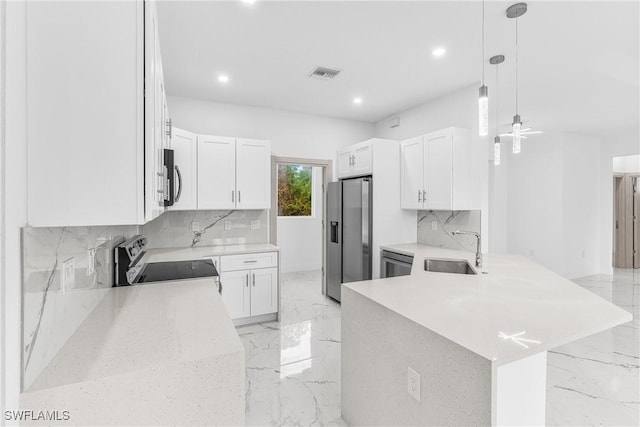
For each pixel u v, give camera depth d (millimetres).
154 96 1140
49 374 859
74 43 921
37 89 879
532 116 4613
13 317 734
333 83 3367
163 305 1484
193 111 3803
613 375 2475
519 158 6281
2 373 695
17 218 775
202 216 3697
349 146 4441
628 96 3756
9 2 767
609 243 5996
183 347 1033
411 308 1468
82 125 923
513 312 1405
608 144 5930
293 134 4367
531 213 6051
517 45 2572
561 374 2490
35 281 841
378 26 2318
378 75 3162
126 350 1008
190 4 2066
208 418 968
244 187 3652
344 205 4164
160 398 910
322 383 2322
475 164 3354
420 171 3658
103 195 945
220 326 1223
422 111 4012
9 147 750
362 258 3840
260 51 2691
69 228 1092
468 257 2951
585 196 5852
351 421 1844
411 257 3295
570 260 5668
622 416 1975
